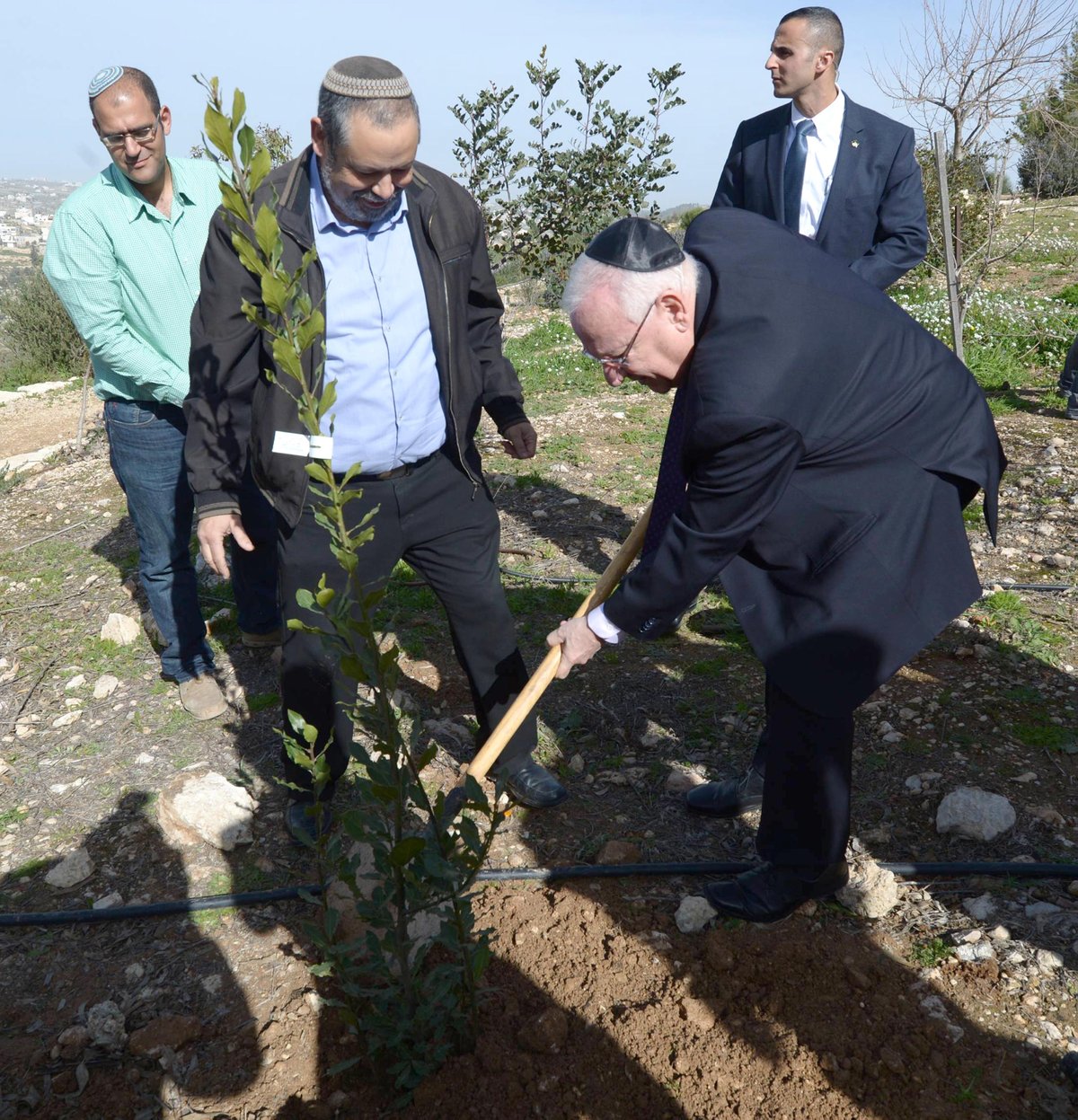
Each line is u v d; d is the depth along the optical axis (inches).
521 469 248.5
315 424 64.6
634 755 129.0
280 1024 91.9
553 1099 83.3
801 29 132.6
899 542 81.3
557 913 102.3
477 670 113.0
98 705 149.7
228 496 100.9
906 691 136.4
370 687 70.0
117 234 123.7
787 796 91.0
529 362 381.4
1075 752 121.4
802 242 84.0
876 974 92.7
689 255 80.8
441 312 96.9
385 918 77.2
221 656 162.2
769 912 96.7
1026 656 142.8
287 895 106.5
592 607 94.3
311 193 90.4
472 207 99.4
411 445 99.1
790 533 83.0
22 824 123.3
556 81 261.4
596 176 263.7
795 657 83.0
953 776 118.6
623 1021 89.4
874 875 100.5
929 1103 80.4
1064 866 102.5
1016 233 531.2
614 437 273.4
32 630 176.6
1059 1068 82.4
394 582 181.6
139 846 117.3
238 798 118.7
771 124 143.7
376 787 70.2
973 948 94.4
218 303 93.2
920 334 84.5
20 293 593.6
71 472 280.4
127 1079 87.4
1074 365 264.2
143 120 116.1
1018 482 218.4
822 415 78.5
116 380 132.0
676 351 80.4
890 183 136.3
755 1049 86.1
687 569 82.1
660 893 104.8
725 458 76.8
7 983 98.7
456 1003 83.4
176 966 99.3
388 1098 84.5
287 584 101.7
